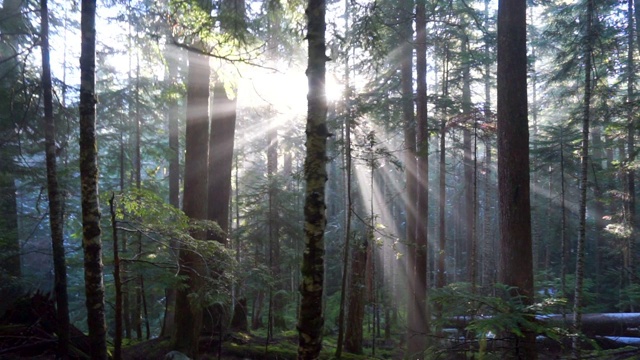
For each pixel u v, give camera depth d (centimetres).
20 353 693
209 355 870
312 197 462
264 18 791
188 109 825
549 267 2223
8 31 918
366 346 1212
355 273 1019
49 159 681
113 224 554
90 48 564
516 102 656
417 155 1070
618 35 1501
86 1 566
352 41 693
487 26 1700
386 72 1321
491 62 1451
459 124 1336
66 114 840
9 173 1145
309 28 480
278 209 1243
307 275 458
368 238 966
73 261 1165
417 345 1011
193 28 670
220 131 1023
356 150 953
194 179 815
